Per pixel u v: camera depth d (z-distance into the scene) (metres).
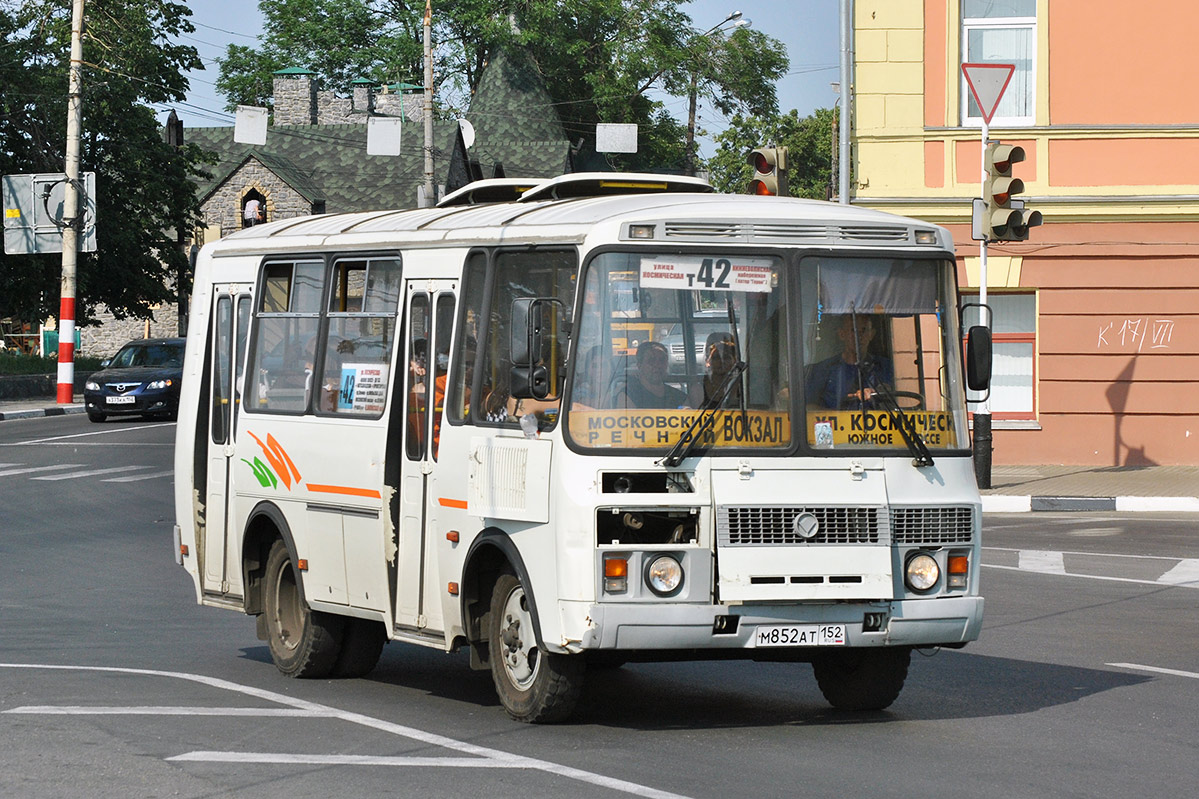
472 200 12.10
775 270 9.31
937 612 9.27
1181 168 26.78
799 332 9.27
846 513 9.12
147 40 58.16
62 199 45.81
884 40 27.42
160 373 40.25
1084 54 27.00
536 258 9.54
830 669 10.20
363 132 81.38
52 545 19.78
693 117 77.06
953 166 27.34
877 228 9.54
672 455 8.89
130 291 60.50
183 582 16.94
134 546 19.73
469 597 9.85
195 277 13.48
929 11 27.38
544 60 79.69
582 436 8.93
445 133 79.12
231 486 12.62
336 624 11.55
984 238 22.52
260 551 12.40
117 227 58.09
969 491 9.52
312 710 10.04
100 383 40.03
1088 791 7.79
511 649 9.64
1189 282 26.70
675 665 12.20
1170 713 10.01
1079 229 26.95
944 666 11.86
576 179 11.09
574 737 9.12
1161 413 26.91
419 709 10.18
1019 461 27.44
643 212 9.19
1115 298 26.95
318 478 11.44
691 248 9.20
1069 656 12.28
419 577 10.38
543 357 9.25
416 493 10.41
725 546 8.89
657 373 9.05
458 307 10.15
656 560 8.80
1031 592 15.82
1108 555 18.61
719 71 76.00
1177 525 21.42
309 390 11.66
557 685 9.25
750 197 9.84
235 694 10.73
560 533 8.90
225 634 13.85
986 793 7.73
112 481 26.95
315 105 83.94
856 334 9.41
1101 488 24.31
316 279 11.77
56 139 56.19
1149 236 26.78
